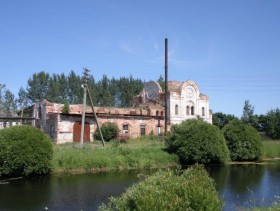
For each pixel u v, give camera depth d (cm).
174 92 5494
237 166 3116
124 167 2817
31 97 8581
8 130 2341
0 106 6519
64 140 4206
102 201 1661
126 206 915
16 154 2256
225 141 3438
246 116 6675
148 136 4741
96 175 2461
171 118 5381
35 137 2370
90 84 8994
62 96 8894
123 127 4753
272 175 2517
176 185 922
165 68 4353
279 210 1293
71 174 2500
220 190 1920
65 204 1605
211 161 3331
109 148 3077
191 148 3117
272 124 6231
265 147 3975
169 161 3094
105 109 5378
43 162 2367
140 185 951
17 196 1764
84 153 2809
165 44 4372
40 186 2034
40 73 8681
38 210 1500
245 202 1612
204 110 5875
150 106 5500
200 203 878
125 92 9406
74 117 4312
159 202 823
